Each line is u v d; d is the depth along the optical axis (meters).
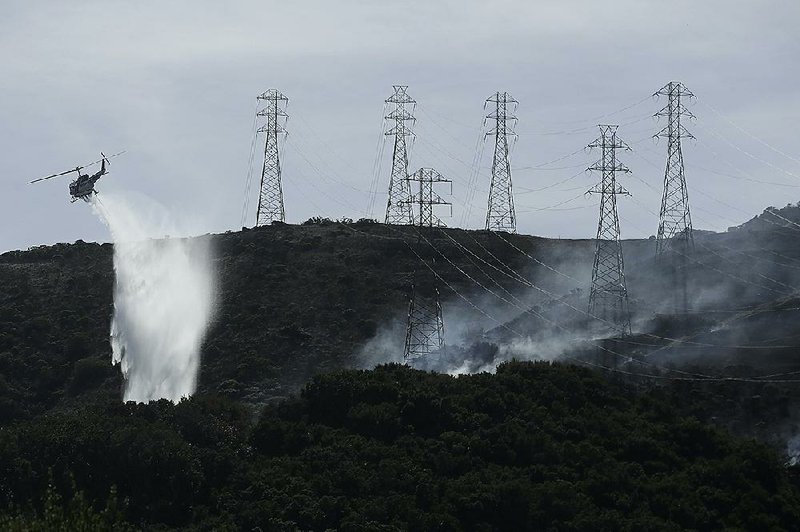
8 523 148.75
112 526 158.75
